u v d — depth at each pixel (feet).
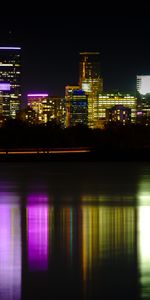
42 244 113.60
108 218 148.97
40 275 90.43
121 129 642.22
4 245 112.27
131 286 84.79
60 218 149.07
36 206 174.19
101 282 86.89
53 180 277.03
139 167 401.29
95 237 120.98
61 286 84.84
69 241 116.67
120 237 120.78
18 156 508.94
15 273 91.50
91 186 245.04
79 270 93.40
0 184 253.65
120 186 245.65
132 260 99.76
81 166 418.31
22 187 238.89
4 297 79.71
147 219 146.61
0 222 141.79
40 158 510.58
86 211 162.81
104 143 623.36
